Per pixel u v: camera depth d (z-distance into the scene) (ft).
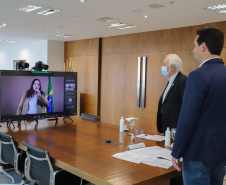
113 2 16.35
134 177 6.89
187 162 6.39
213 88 6.04
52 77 15.03
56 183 8.87
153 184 6.95
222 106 6.13
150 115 26.14
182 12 18.19
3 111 13.44
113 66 30.01
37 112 14.64
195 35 22.62
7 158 11.54
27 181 12.06
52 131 12.78
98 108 31.83
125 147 9.92
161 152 9.18
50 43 35.60
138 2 16.16
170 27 23.82
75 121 15.75
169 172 7.33
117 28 25.07
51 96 15.10
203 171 6.21
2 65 47.34
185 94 6.22
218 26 20.79
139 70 26.89
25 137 11.44
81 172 7.37
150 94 26.09
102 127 13.93
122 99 29.01
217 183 6.71
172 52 24.27
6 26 25.86
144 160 8.25
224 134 6.14
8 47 45.19
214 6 16.52
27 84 14.15
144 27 24.09
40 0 16.48
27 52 40.01
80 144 10.31
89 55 32.78
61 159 8.34
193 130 6.19
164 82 24.90
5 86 13.43
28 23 24.11
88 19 21.61
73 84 15.96
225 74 6.27
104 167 7.63
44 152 8.22
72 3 16.94
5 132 12.43
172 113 12.16
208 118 6.10
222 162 6.35
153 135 12.14
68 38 33.17
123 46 28.81
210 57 6.48
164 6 16.85
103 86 31.32
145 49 26.53
